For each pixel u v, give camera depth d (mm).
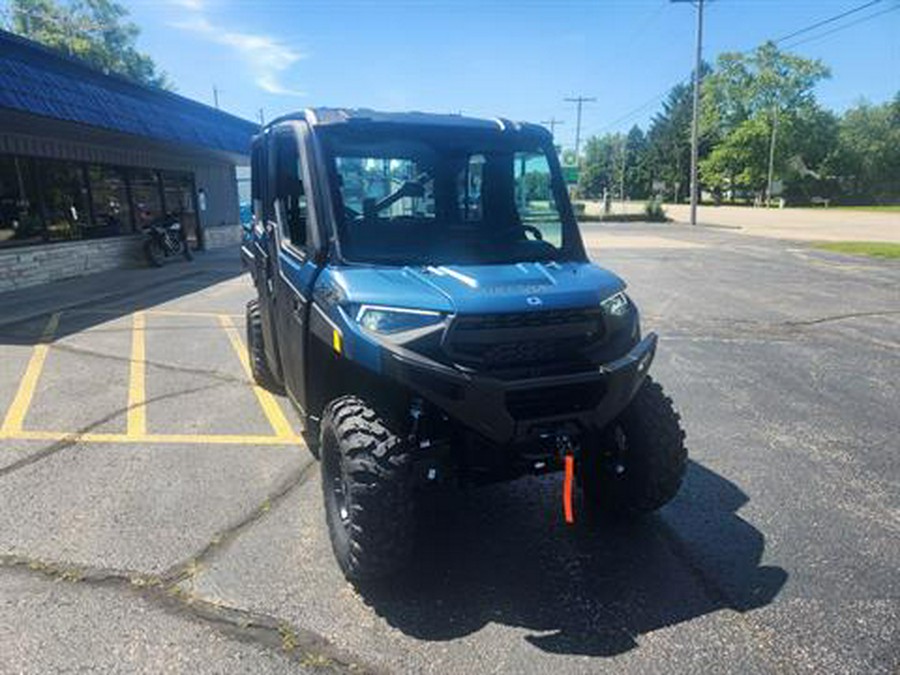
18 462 4762
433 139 3955
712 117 96125
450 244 3832
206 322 9648
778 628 3062
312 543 3729
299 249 4117
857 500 4340
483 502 4270
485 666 2801
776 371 7387
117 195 16500
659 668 2797
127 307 10875
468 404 2984
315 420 3842
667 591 3350
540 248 3967
